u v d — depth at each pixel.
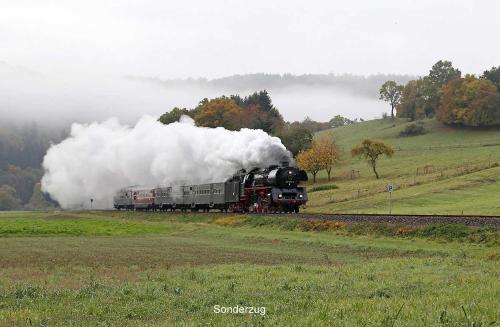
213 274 23.61
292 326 13.83
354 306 15.88
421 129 161.38
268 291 19.38
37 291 19.75
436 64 191.12
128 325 14.66
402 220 41.41
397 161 127.00
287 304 16.83
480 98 151.12
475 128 155.00
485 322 13.69
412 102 193.50
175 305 17.33
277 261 29.97
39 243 42.38
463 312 14.63
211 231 52.44
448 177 90.31
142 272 25.78
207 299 17.95
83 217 90.94
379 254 32.56
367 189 90.12
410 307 15.59
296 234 44.47
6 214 114.38
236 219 56.72
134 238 47.53
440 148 136.00
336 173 123.94
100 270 26.75
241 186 64.44
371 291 18.69
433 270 23.86
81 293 19.16
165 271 25.58
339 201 80.88
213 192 70.94
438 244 34.50
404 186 87.19
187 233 52.84
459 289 18.38
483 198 70.31
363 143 109.62
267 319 14.67
